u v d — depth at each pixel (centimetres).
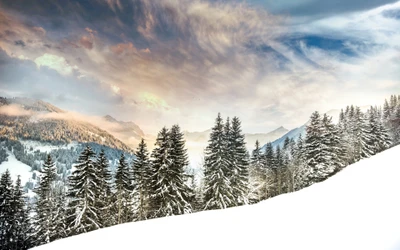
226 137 4147
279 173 6444
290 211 1053
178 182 3322
